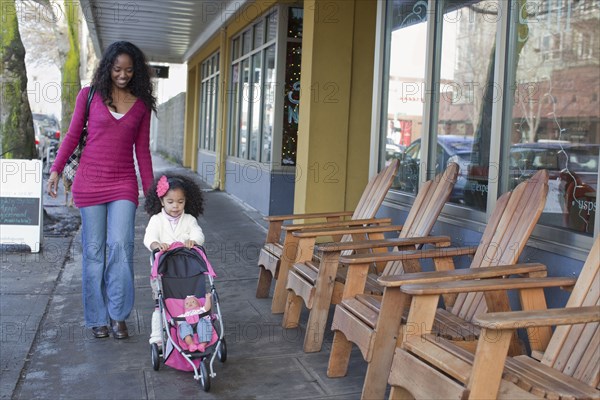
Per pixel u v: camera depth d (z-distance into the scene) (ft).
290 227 16.48
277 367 13.20
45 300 18.08
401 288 10.10
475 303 11.91
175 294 12.90
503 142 14.80
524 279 10.39
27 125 29.09
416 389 9.47
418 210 15.31
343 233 15.35
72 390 12.09
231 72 42.29
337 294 14.16
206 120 52.44
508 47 14.62
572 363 9.57
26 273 21.22
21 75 28.84
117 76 14.11
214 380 12.54
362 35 24.26
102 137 14.17
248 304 17.78
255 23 35.53
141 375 12.78
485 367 8.38
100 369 13.08
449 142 17.08
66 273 21.38
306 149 24.27
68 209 34.65
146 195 13.92
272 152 31.22
